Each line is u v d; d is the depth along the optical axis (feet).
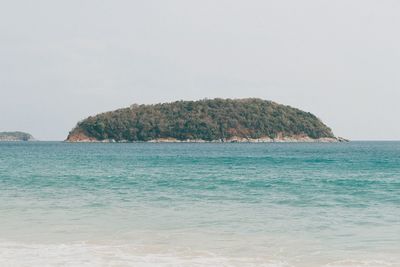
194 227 54.13
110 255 40.88
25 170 159.94
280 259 39.93
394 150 448.24
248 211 66.39
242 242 46.55
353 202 76.59
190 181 117.50
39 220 58.80
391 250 43.32
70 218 60.23
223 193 89.92
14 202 75.97
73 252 41.91
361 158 266.77
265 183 111.65
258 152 397.19
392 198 81.76
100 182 114.21
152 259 39.55
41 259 39.19
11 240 47.16
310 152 392.68
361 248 44.11
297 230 52.49
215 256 40.81
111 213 64.44
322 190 95.20
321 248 44.14
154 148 539.29
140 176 134.51
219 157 293.02
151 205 72.64
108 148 529.45
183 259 39.63
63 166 186.70
